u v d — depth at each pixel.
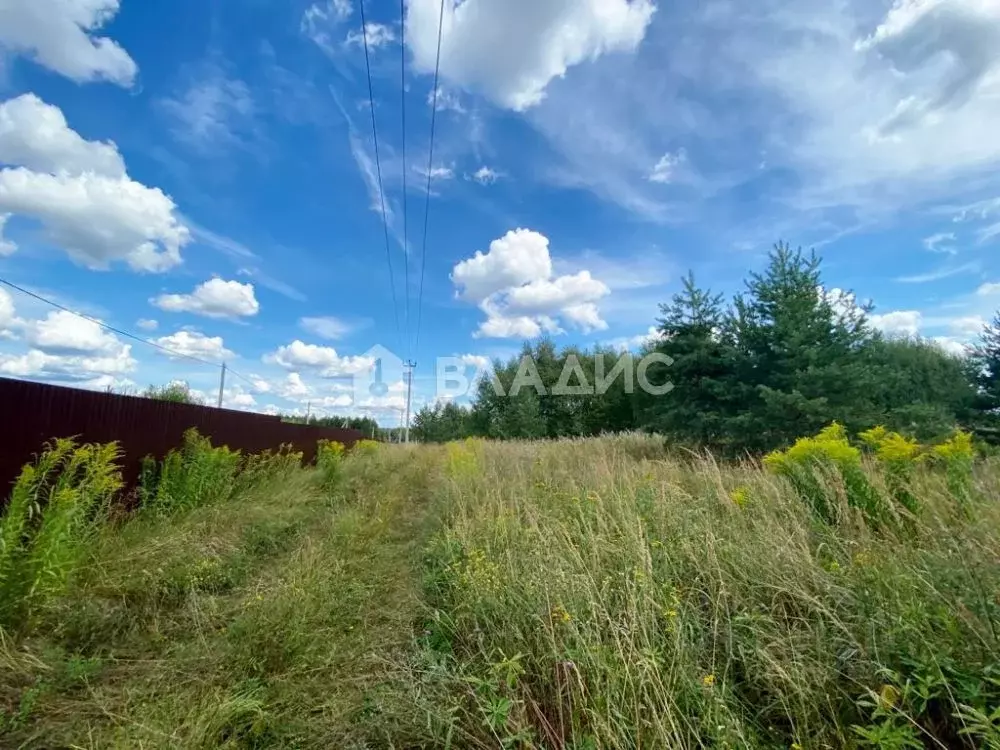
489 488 6.59
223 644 2.89
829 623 2.27
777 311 9.91
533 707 2.13
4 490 3.88
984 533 2.52
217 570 4.11
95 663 2.63
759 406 10.03
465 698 2.23
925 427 8.85
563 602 2.64
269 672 2.68
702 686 1.92
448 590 3.59
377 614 3.56
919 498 3.24
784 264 10.31
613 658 2.08
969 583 2.06
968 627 1.89
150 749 1.93
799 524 3.35
